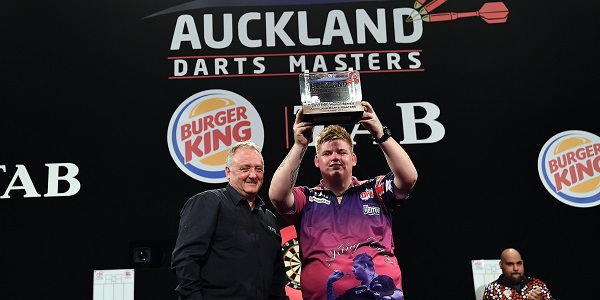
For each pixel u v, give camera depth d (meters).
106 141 4.88
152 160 4.87
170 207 4.79
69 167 4.81
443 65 5.13
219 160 4.91
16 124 4.87
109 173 4.82
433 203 4.83
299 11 5.25
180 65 5.08
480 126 5.00
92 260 4.65
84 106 4.94
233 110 5.01
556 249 4.74
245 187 2.98
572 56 5.16
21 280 4.57
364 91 5.06
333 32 5.21
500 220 4.80
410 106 5.04
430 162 4.92
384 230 2.81
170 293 4.62
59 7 5.14
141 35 5.13
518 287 4.54
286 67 5.12
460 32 5.21
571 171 4.91
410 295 4.65
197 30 5.17
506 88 5.09
